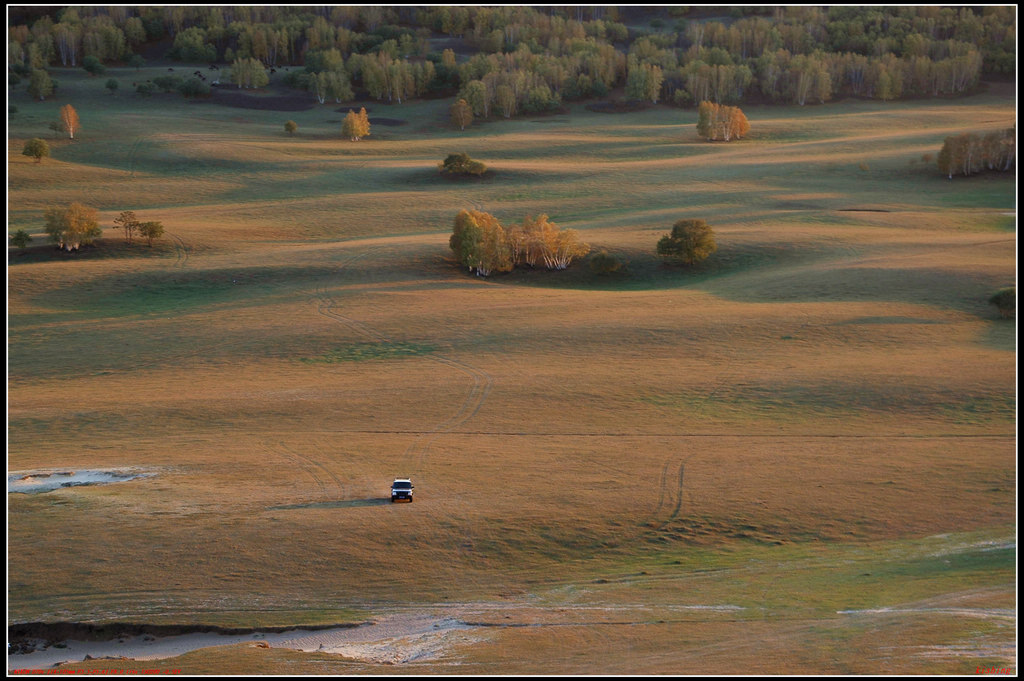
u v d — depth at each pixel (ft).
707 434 578.66
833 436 571.69
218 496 463.42
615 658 298.97
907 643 304.50
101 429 583.17
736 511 454.81
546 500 465.47
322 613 344.90
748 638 314.14
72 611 339.57
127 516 431.84
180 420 602.44
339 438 568.41
